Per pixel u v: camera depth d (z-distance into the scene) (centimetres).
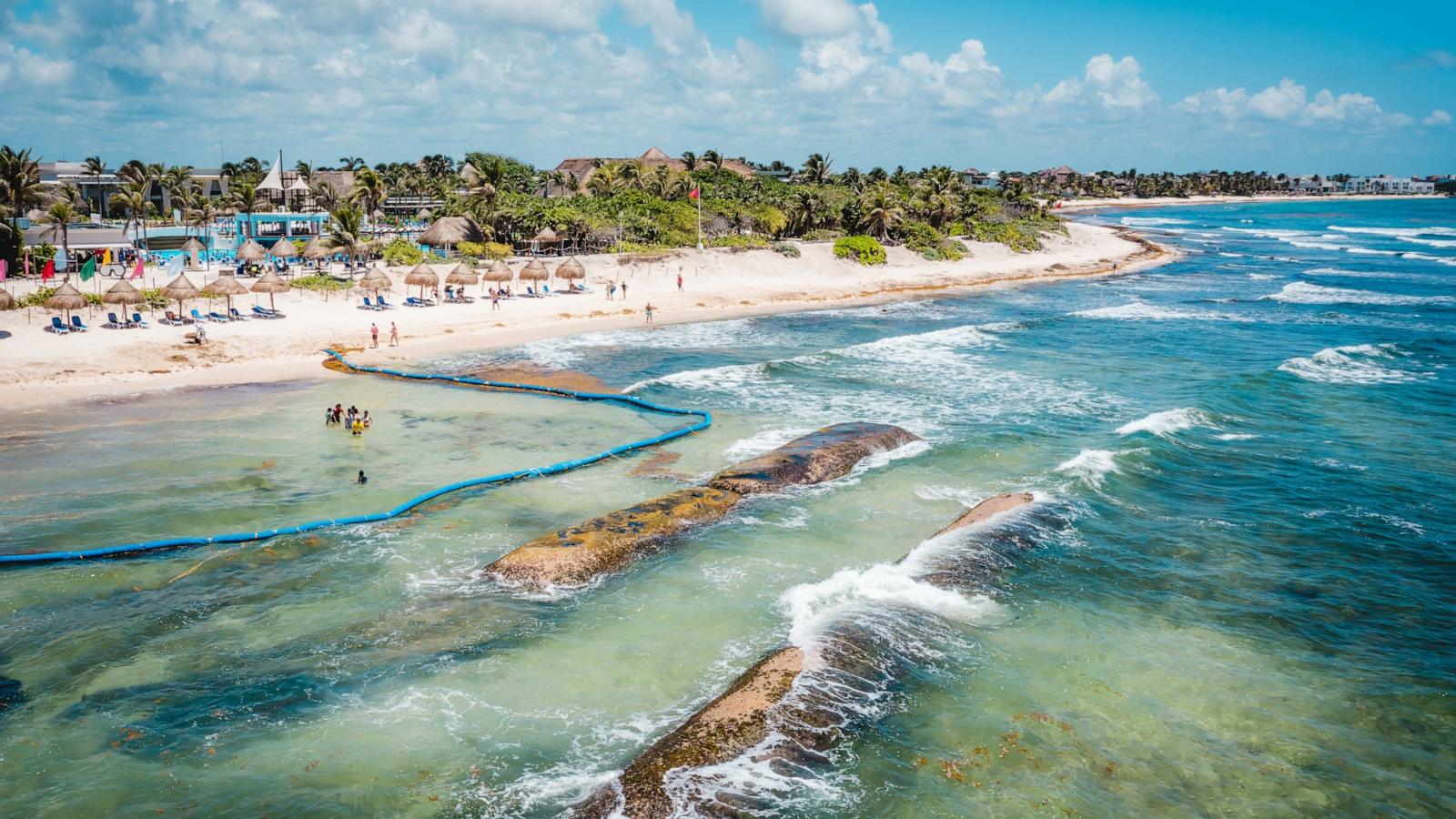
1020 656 1723
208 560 2084
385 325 4916
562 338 4953
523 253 7125
